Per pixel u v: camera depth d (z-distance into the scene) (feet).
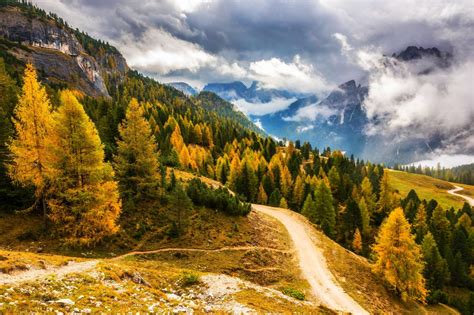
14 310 37.04
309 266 131.95
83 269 65.00
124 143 138.72
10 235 98.02
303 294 101.91
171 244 119.44
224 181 314.76
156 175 143.95
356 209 244.22
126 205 131.64
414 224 268.00
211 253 119.03
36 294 44.60
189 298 64.85
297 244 152.46
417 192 510.99
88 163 102.27
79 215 104.22
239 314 57.62
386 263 139.23
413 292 137.90
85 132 100.48
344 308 104.53
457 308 168.25
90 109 325.42
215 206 156.04
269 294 76.13
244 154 374.63
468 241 255.70
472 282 216.74
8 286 45.16
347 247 226.79
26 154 96.48
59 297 45.62
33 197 108.78
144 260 104.47
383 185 304.71
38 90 97.66
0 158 111.04
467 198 521.65
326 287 117.80
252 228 152.35
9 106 145.38
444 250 231.91
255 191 282.15
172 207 129.80
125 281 63.05
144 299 53.11
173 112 559.38
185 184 173.27
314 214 226.79
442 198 490.08
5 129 113.70
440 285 201.05
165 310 49.55
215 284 74.69
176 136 355.77
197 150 370.32
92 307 44.09
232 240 132.98
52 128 98.32
